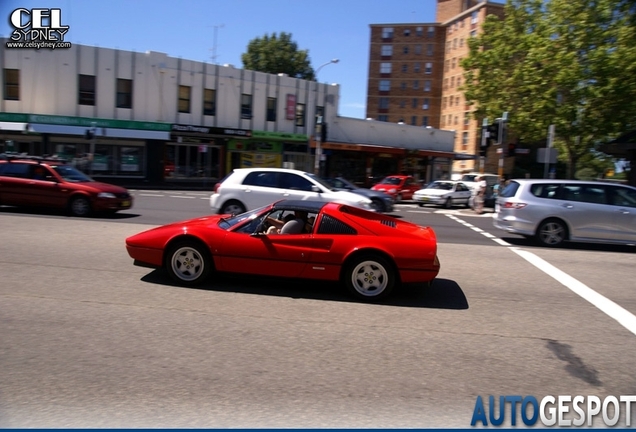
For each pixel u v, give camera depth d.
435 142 46.03
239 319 6.18
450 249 12.22
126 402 4.09
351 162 41.88
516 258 11.29
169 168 34.91
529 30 35.97
